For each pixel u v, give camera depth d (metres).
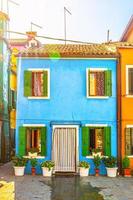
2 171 19.59
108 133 18.94
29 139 19.14
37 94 19.30
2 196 9.27
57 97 19.25
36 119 19.12
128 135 18.86
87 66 19.28
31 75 19.28
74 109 19.17
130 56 19.14
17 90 19.25
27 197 12.80
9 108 24.69
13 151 26.50
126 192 13.86
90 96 19.17
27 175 18.23
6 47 23.55
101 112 19.12
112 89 19.22
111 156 18.52
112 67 19.27
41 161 18.89
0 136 22.53
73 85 19.30
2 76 22.55
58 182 16.12
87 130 19.03
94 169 18.73
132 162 18.67
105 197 12.88
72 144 19.05
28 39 27.83
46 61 19.36
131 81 19.14
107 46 21.73
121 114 18.89
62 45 22.67
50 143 19.00
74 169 18.95
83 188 14.66
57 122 19.08
